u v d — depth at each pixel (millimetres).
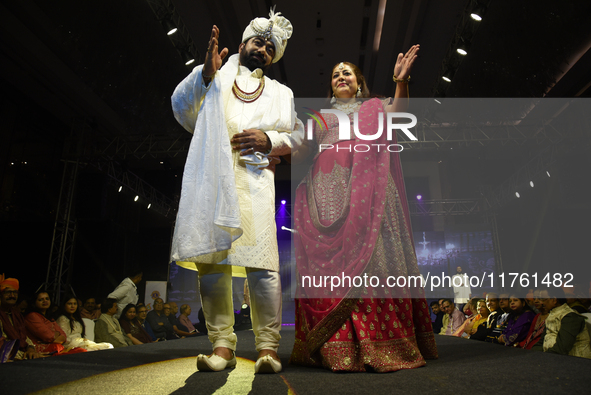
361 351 1665
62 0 9062
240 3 9680
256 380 1463
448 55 10305
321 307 1837
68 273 10867
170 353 2240
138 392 1270
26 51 9773
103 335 5008
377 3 9828
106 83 11602
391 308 1836
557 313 3633
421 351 1982
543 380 1357
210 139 1879
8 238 11555
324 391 1280
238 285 14742
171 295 17422
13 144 11125
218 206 1742
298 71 12375
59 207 11203
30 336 4207
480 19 8828
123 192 15898
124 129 13391
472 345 2574
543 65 10773
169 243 17812
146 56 11289
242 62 2221
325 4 9906
